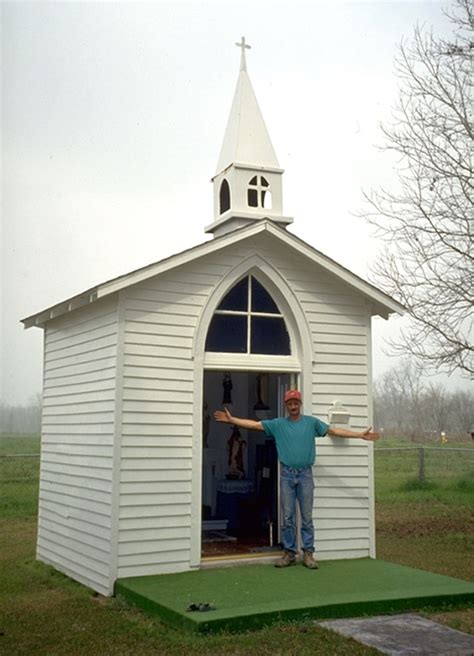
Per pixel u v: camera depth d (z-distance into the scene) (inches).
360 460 437.4
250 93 497.0
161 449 384.8
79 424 423.8
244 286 426.3
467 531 617.3
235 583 355.3
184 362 396.8
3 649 289.1
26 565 469.4
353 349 443.5
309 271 435.8
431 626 304.0
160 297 394.6
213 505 544.1
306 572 383.2
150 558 374.9
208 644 279.7
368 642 281.3
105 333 399.2
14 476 930.7
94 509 393.1
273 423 408.2
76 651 284.5
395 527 638.5
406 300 605.3
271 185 474.0
